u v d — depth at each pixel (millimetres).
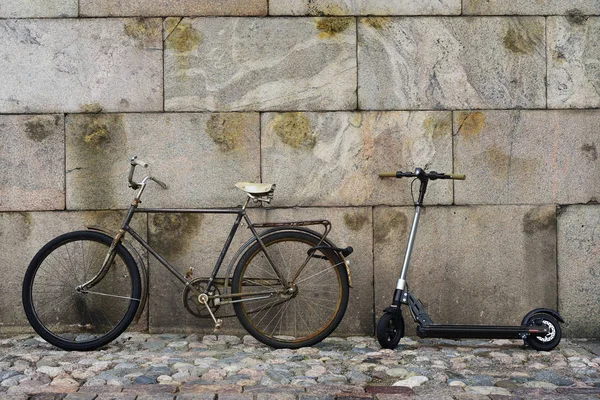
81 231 4965
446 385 4160
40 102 5305
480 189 5391
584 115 5402
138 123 5328
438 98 5387
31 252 5324
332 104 5359
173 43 5324
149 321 5367
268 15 5348
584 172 5387
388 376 4344
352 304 5387
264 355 4789
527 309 5395
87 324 5309
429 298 5387
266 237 4984
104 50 5312
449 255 5391
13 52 5293
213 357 4727
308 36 5355
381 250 5383
